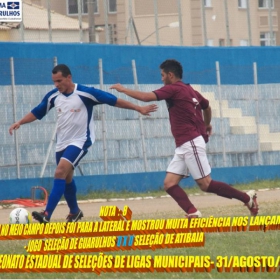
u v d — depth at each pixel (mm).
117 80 57531
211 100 61938
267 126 63594
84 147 31312
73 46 56594
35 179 51719
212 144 60500
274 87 64750
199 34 71438
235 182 59688
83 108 31219
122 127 56406
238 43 74188
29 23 66500
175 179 31203
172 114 30891
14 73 52375
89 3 65250
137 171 56812
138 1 71500
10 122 51938
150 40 71438
